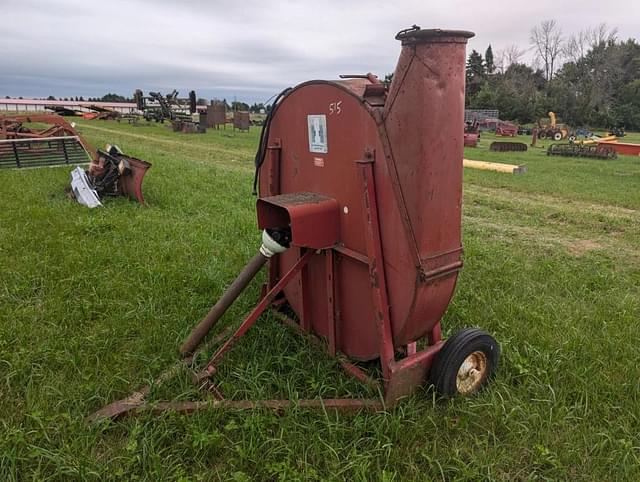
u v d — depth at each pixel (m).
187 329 3.90
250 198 9.35
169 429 2.77
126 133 29.47
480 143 34.25
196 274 5.01
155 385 3.13
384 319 2.93
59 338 3.71
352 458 2.60
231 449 2.66
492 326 4.18
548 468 2.62
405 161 2.59
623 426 2.92
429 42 2.40
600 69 71.31
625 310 4.52
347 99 2.92
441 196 2.64
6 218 6.76
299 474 2.49
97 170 8.49
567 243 7.54
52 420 2.82
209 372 3.29
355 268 3.18
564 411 3.02
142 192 9.23
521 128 53.25
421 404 3.04
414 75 2.45
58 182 9.77
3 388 3.14
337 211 3.19
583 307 4.61
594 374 3.43
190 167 13.71
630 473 2.56
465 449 2.73
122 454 2.62
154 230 6.64
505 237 7.86
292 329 3.89
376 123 2.70
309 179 3.43
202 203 8.67
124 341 3.77
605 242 7.64
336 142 3.09
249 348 3.63
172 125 33.34
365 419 2.87
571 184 14.24
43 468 2.52
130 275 4.98
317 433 2.75
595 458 2.66
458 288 4.95
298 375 3.32
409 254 2.70
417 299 2.75
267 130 3.83
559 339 3.91
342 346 3.47
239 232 6.73
